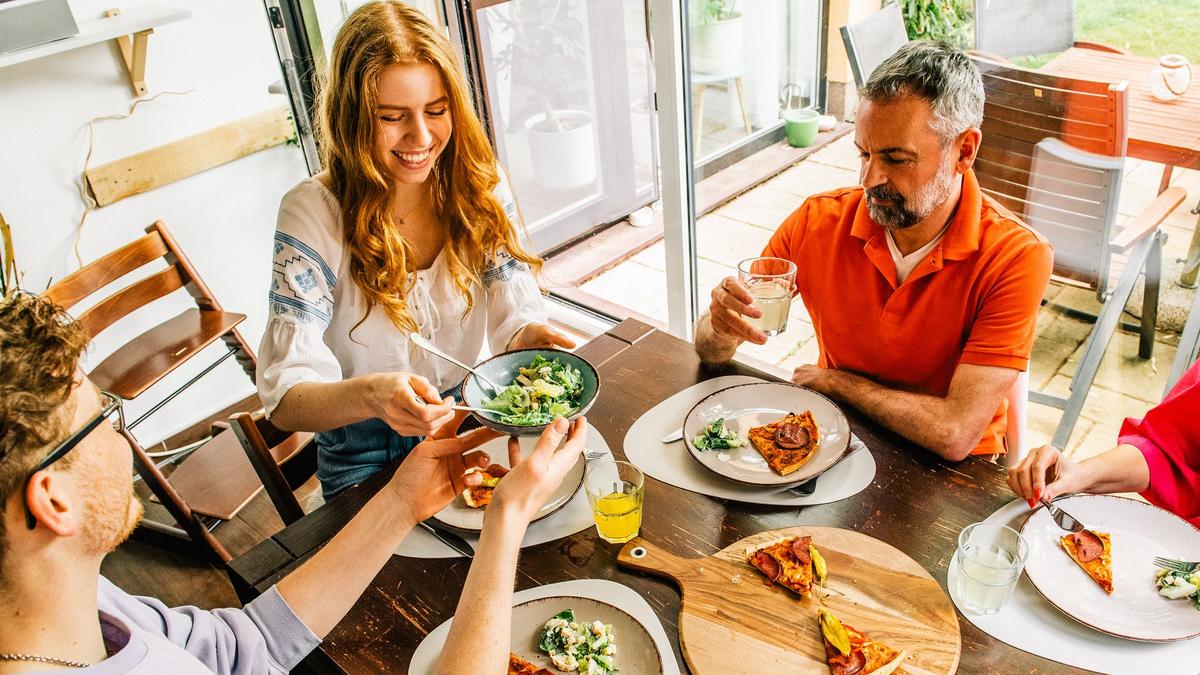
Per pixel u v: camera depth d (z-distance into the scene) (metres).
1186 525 1.18
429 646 1.09
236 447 2.37
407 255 1.66
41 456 0.71
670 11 2.20
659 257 3.22
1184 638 1.02
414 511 1.16
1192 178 1.87
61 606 0.78
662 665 1.03
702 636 1.06
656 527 1.26
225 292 3.03
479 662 0.89
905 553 1.16
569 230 3.40
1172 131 1.85
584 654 1.05
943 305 1.52
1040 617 1.07
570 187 3.32
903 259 1.56
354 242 1.56
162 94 2.67
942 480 1.30
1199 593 1.06
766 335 1.54
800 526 1.23
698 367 1.65
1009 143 2.13
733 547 1.19
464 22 2.94
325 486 1.73
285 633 1.08
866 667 0.98
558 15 2.95
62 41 2.27
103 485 0.78
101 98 2.55
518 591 1.16
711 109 2.73
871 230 1.56
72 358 0.74
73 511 0.75
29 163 2.48
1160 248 1.98
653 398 1.56
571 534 1.26
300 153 3.04
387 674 1.06
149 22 2.40
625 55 2.93
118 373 2.30
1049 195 2.12
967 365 1.44
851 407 1.48
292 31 2.74
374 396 1.31
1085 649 1.02
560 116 3.17
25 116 2.44
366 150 1.47
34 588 0.76
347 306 1.66
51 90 2.46
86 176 2.58
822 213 1.67
